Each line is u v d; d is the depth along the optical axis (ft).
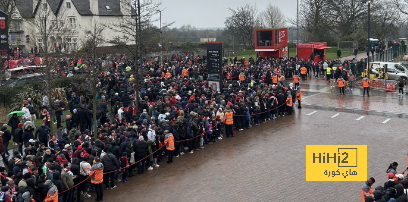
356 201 52.44
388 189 43.62
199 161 69.21
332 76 144.66
